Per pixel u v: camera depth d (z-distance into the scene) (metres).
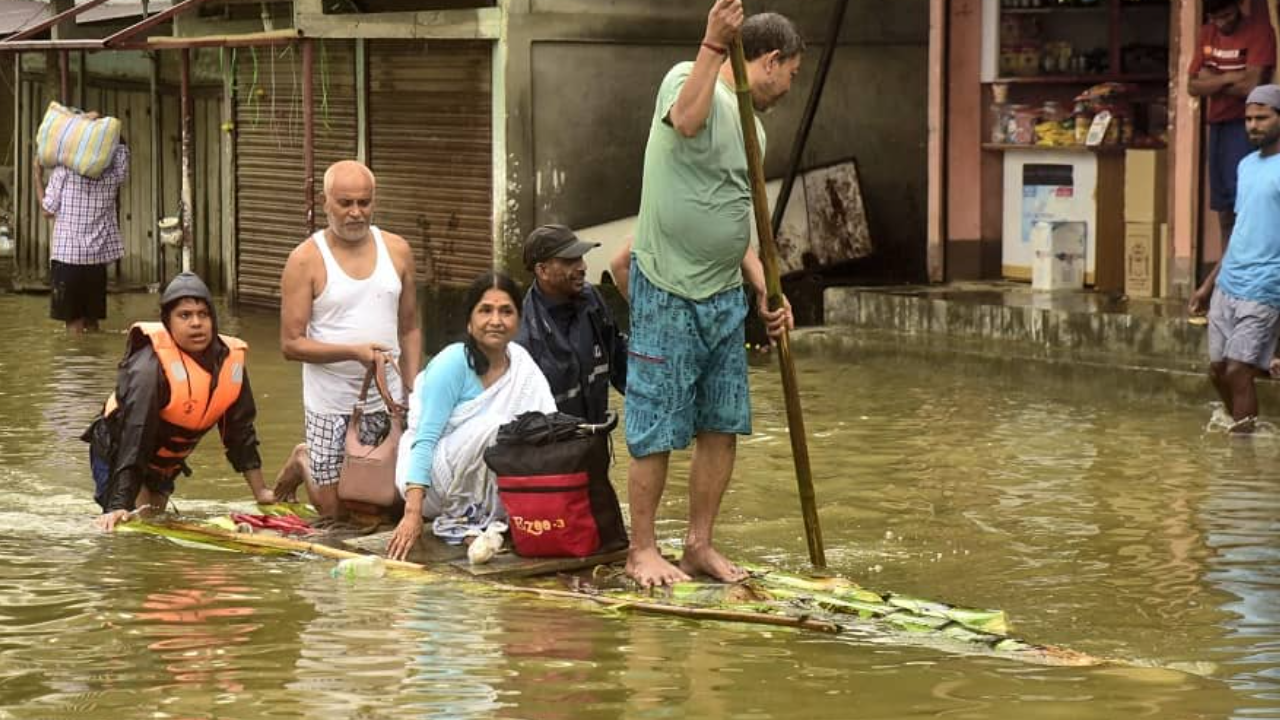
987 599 11.27
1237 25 19.98
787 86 11.51
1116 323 20.52
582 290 12.62
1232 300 17.03
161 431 13.20
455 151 25.58
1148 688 9.18
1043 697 8.98
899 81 27.09
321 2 26.33
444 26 24.91
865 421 18.17
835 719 8.57
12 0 34.50
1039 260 23.36
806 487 12.03
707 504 11.65
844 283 26.28
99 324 26.53
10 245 37.56
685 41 25.73
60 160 24.98
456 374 12.07
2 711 8.65
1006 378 20.64
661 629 10.25
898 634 10.23
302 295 13.00
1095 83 23.91
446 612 10.56
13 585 11.15
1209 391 18.73
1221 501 14.22
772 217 26.11
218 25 29.66
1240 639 10.27
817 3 26.50
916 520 13.63
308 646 9.77
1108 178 23.14
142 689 8.99
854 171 26.70
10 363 22.39
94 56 33.88
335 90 27.47
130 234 33.41
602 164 25.34
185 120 26.80
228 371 13.30
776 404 19.27
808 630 10.27
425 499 12.41
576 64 25.00
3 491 14.53
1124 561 12.27
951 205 24.62
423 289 26.42
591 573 11.73
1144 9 23.59
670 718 8.57
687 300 11.23
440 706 8.73
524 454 11.72
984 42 24.48
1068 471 15.50
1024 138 24.08
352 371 13.12
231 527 12.79
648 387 11.34
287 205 28.52
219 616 10.41
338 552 12.05
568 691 8.99
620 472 15.63
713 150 11.08
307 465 13.34
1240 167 17.06
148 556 12.02
